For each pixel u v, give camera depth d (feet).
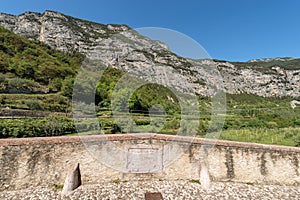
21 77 93.04
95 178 18.47
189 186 19.11
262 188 19.71
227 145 20.80
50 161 17.24
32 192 16.17
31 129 27.04
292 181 20.93
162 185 19.03
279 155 21.24
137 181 19.56
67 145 17.79
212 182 20.02
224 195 17.80
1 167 15.94
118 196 16.63
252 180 20.63
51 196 15.96
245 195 18.02
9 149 16.22
